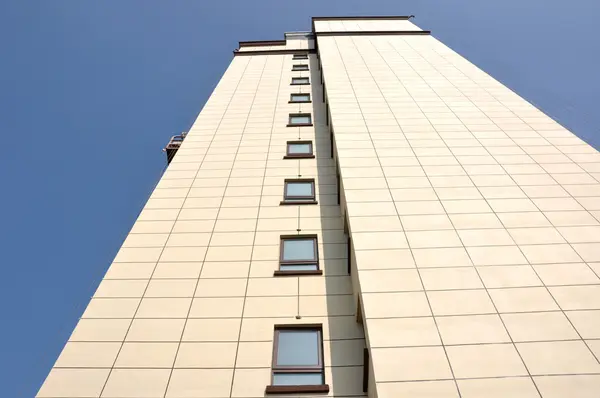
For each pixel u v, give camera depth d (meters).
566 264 11.80
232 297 13.35
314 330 12.55
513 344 9.76
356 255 12.24
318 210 17.14
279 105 26.02
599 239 12.62
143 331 12.23
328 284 13.84
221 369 11.33
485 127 18.98
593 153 16.80
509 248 12.38
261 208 17.25
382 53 29.80
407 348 9.75
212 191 18.19
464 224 13.31
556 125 18.88
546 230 13.00
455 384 9.02
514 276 11.47
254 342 12.03
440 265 11.87
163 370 11.26
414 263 11.95
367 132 18.81
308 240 15.79
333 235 15.90
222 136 22.48
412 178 15.59
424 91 22.91
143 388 10.84
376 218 13.63
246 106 26.00
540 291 11.02
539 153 16.95
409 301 10.85
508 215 13.66
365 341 11.02
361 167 16.28
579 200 14.27
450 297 10.94
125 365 11.34
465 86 23.42
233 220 16.58
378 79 24.83
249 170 19.62
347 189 15.00
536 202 14.23
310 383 11.28
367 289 11.20
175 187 18.42
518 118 19.64
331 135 20.50
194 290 13.57
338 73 25.98
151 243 15.42
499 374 9.17
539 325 10.16
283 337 12.36
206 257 14.86
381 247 12.51
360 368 11.48
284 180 18.98
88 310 12.78
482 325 10.21
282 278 14.05
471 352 9.62
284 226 16.31
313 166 19.86
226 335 12.20
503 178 15.51
